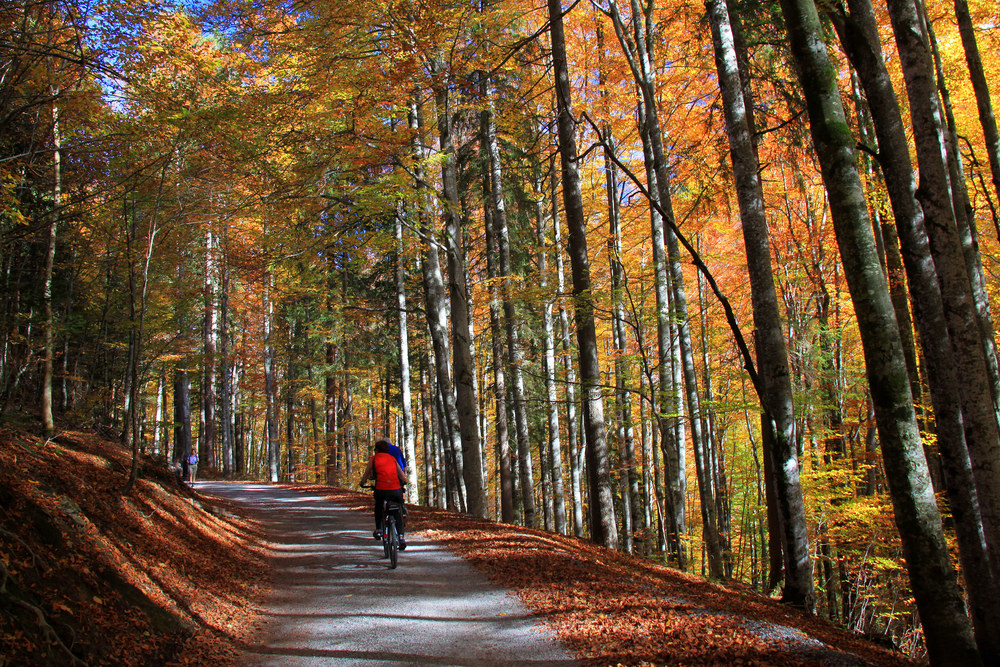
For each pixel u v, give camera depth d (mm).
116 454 9539
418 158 12602
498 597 6375
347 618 5848
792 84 9742
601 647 4898
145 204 8883
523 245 16500
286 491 18953
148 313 13367
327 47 9727
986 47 11023
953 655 4469
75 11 6516
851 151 4891
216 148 8453
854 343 14805
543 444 23172
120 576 4988
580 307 10352
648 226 17766
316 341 24812
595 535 10547
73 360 13867
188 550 7082
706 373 15359
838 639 6043
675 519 11336
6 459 5574
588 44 14578
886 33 11500
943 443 5395
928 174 5199
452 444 15172
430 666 4609
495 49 11500
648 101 11094
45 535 4566
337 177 11516
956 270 5129
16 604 3555
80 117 7617
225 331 28094
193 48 7867
